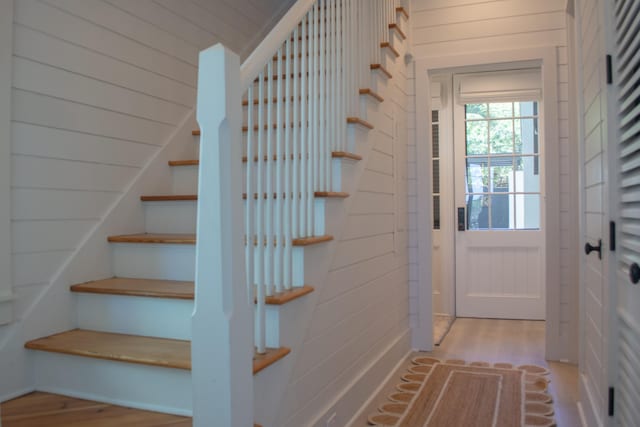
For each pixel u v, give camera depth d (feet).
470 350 12.12
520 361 11.19
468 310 15.55
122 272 7.48
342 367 7.64
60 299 6.64
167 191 8.87
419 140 12.28
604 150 5.92
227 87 4.36
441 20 12.05
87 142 7.26
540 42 11.34
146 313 6.39
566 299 11.16
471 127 15.48
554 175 11.19
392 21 10.97
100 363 5.82
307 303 6.35
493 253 15.34
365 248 8.79
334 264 7.30
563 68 11.23
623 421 5.20
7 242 6.02
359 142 8.43
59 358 6.04
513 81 14.73
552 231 11.22
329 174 7.29
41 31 6.56
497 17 11.64
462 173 15.51
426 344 12.17
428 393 9.30
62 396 5.97
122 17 7.93
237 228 4.46
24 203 6.29
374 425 7.95
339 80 7.72
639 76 4.43
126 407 5.64
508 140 15.19
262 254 5.37
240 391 4.43
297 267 6.30
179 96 9.25
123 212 7.84
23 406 5.69
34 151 6.44
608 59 5.50
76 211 7.04
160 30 8.79
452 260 15.55
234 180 4.43
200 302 4.39
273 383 5.49
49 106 6.67
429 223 12.25
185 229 8.03
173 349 5.79
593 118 6.86
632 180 4.74
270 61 5.48
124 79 7.97
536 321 14.89
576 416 8.21
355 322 8.26
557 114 11.22
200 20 9.93
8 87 6.08
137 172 8.21
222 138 4.34
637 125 4.51
